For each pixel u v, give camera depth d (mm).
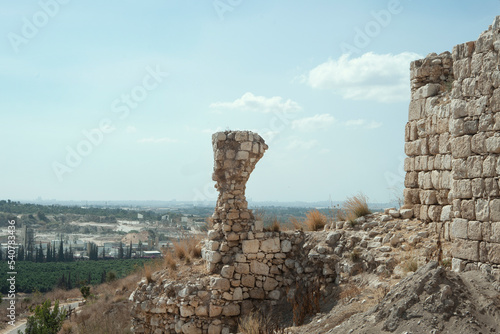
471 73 10742
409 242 13742
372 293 11969
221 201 17234
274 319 14836
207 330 15453
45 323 29578
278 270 16469
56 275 78312
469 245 10453
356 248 14500
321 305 13789
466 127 10719
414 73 15898
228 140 17266
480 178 10305
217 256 16469
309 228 18438
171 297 16031
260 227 16703
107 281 52969
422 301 8539
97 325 24125
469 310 8258
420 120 15367
